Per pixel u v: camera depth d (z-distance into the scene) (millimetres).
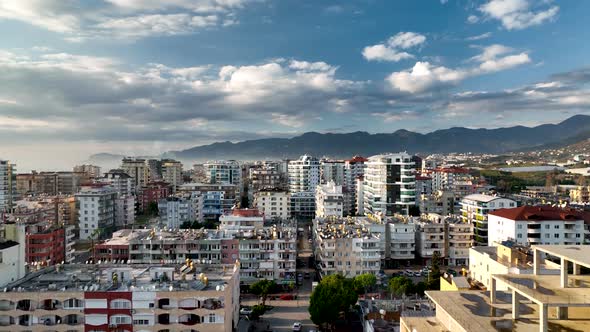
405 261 192750
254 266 158125
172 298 89188
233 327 99438
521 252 99938
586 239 175625
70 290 89750
